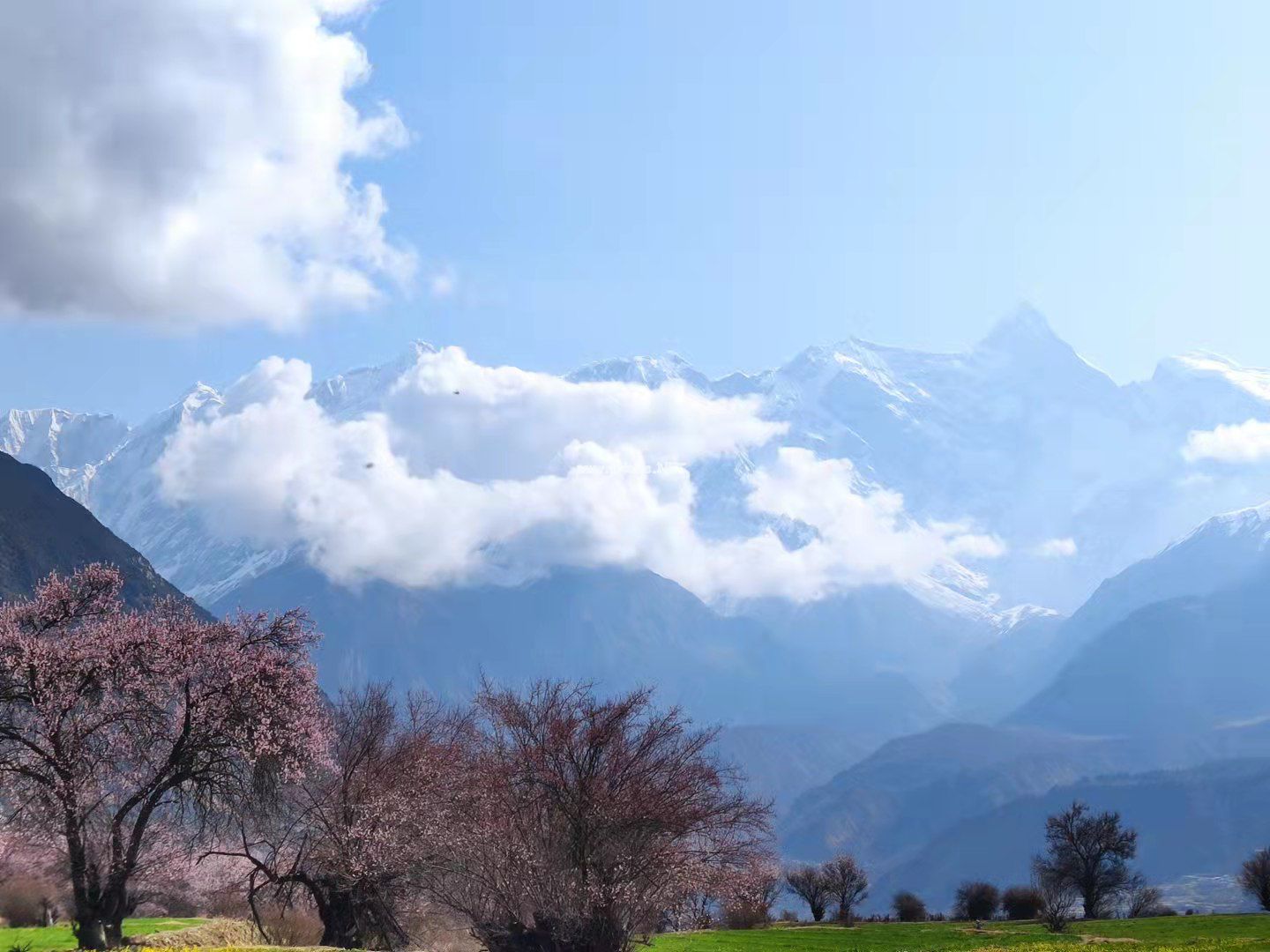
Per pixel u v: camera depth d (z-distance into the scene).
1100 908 135.50
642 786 49.84
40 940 48.44
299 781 53.41
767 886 105.31
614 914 49.12
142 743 48.19
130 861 46.47
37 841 48.38
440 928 59.41
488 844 50.25
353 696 62.22
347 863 54.09
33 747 44.81
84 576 50.34
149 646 47.81
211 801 49.31
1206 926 92.38
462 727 61.09
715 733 53.72
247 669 49.25
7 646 45.78
